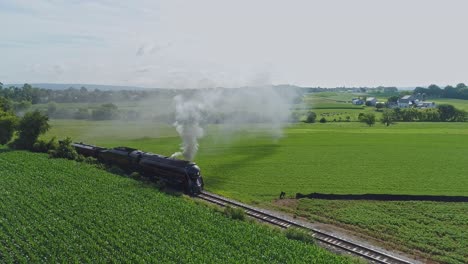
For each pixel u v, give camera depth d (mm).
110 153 61750
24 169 56438
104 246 31797
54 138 75062
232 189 54625
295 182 58594
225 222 37719
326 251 32406
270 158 76750
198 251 31031
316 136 107625
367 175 63188
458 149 86188
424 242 37156
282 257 30438
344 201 49750
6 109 108812
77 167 59156
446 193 52906
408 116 159625
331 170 66688
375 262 31766
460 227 41250
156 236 33938
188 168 48750
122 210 39750
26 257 29641
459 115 157750
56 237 32906
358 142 96875
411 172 65312
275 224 39875
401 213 45312
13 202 41125
